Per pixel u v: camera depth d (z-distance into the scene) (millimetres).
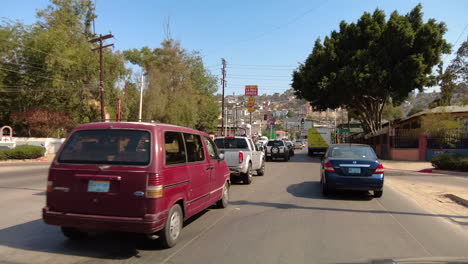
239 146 13992
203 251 5312
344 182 9797
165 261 4867
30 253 5160
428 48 28781
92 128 5387
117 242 5707
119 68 36062
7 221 7047
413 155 27766
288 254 5191
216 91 58031
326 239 5996
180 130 6133
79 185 5105
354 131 69062
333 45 31391
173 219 5473
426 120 26359
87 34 39719
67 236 5777
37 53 31062
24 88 31438
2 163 21484
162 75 40844
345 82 29328
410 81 28656
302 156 37406
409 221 7461
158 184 4961
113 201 4953
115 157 5105
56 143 30750
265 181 14352
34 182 13289
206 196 7004
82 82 33594
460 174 18328
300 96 35562
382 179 9750
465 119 26484
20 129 34312
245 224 7016
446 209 8984
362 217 7770
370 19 31078
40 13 34719
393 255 5137
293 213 8102
